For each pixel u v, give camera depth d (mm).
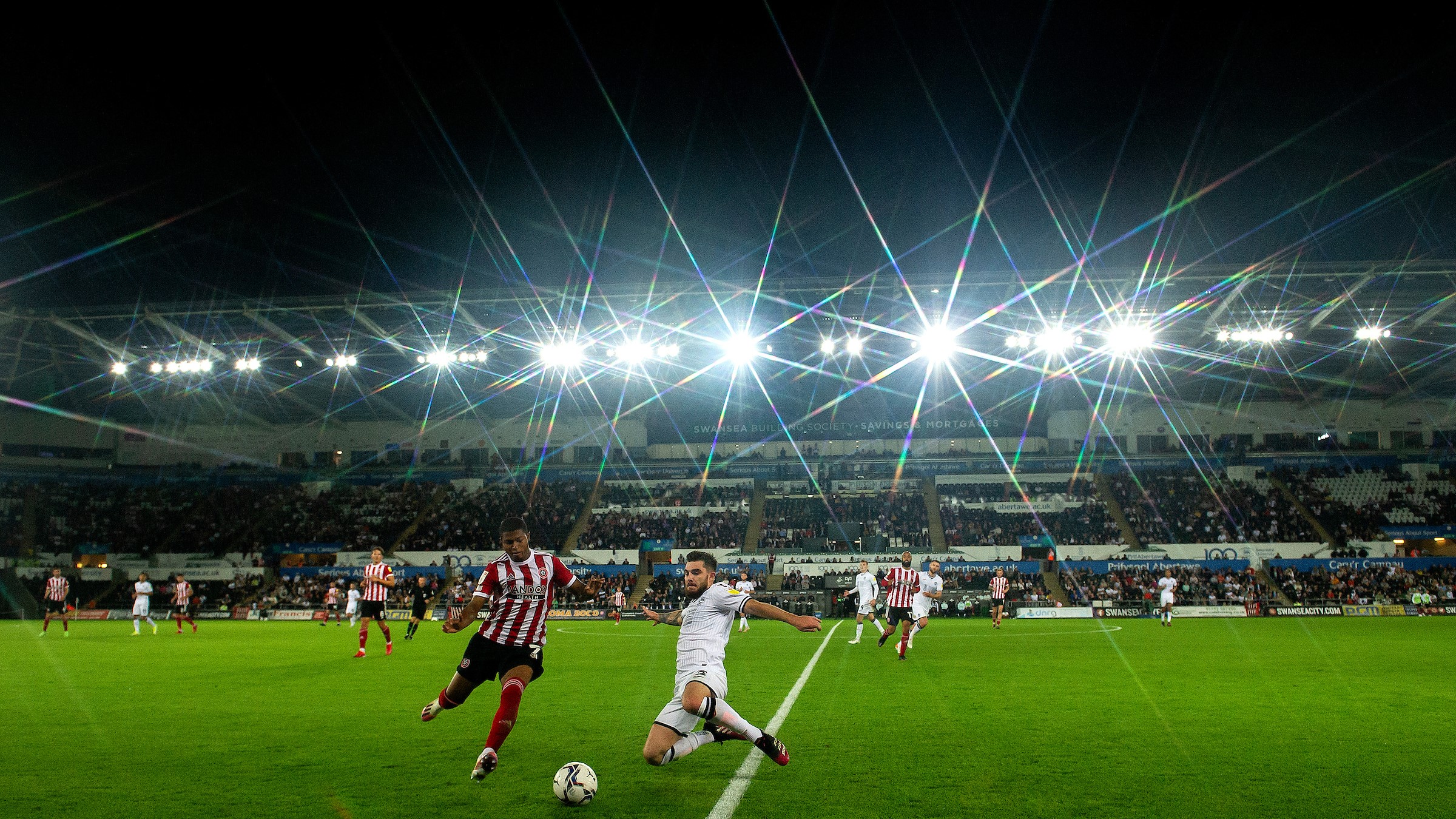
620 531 47469
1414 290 33375
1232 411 50844
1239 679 13297
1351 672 14312
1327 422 50156
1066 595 40750
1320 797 6344
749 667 15617
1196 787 6617
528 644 7340
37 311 37781
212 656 18641
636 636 26594
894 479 51312
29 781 7000
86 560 46062
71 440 50438
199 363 41656
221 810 6125
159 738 8852
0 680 14039
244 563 45688
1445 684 12625
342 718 10109
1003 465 50875
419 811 6066
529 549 7551
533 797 6406
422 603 24578
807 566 43938
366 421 54375
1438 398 49094
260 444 54344
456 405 52500
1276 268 31281
